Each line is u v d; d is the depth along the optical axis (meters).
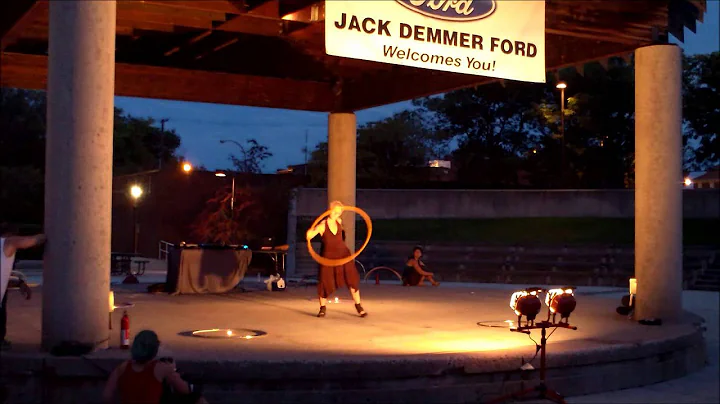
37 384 6.59
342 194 16.06
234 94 15.66
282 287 14.78
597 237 30.19
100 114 7.01
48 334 6.89
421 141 42.88
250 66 14.71
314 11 9.68
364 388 6.71
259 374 6.52
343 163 16.11
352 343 7.91
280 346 7.62
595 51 11.28
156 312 10.87
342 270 10.41
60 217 6.90
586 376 7.66
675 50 10.39
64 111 6.91
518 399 7.09
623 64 35.50
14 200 40.38
